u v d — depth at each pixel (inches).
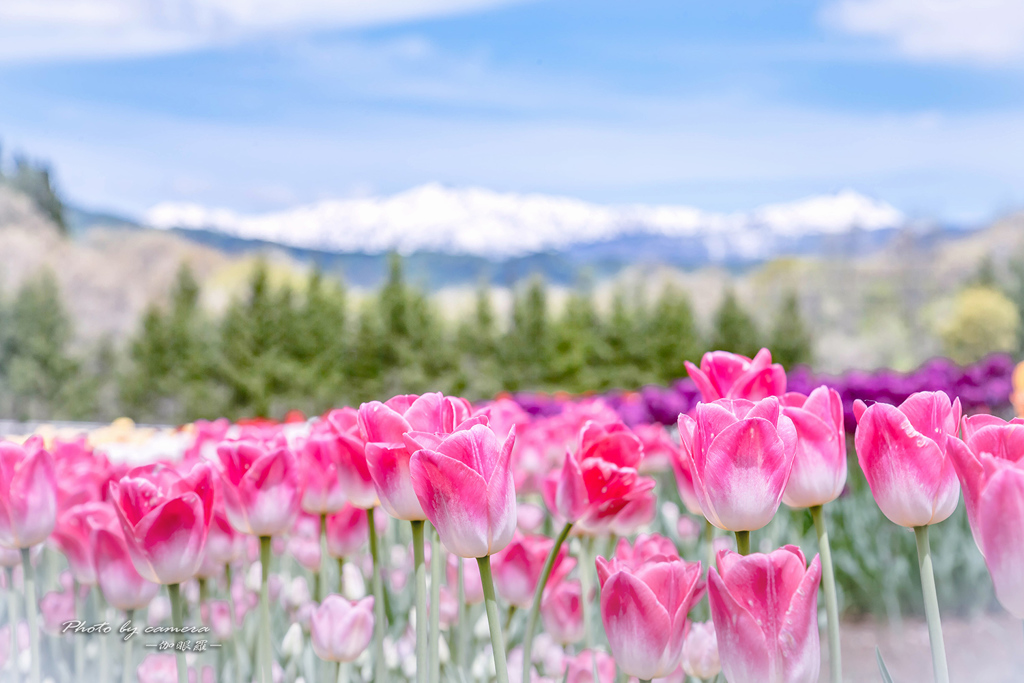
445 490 32.4
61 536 56.6
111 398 1123.3
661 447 95.0
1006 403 206.7
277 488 45.6
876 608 157.6
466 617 64.2
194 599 83.5
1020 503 29.5
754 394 46.1
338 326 1017.5
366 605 46.9
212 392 992.2
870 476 34.8
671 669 35.3
